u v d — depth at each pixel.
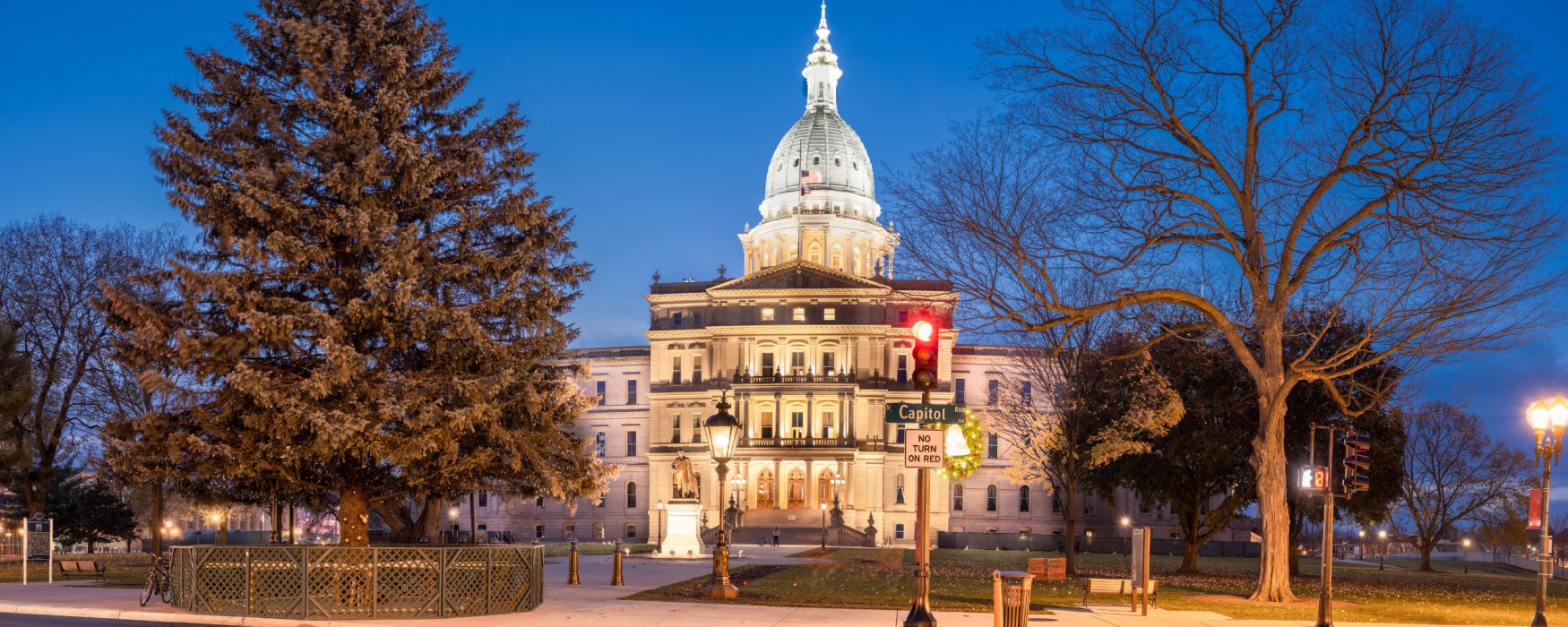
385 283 26.30
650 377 121.06
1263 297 35.12
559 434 29.89
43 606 26.42
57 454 65.31
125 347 27.72
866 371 116.19
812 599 31.08
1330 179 33.69
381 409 25.80
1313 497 50.28
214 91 28.02
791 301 117.69
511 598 26.70
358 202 27.17
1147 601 30.47
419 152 27.59
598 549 73.06
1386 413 45.12
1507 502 83.81
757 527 104.00
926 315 21.77
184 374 28.03
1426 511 80.25
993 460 119.00
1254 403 50.09
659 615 26.34
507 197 29.33
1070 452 50.72
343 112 27.12
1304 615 30.70
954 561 60.88
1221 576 50.00
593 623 24.67
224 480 29.39
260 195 26.11
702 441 117.06
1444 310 32.59
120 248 56.47
